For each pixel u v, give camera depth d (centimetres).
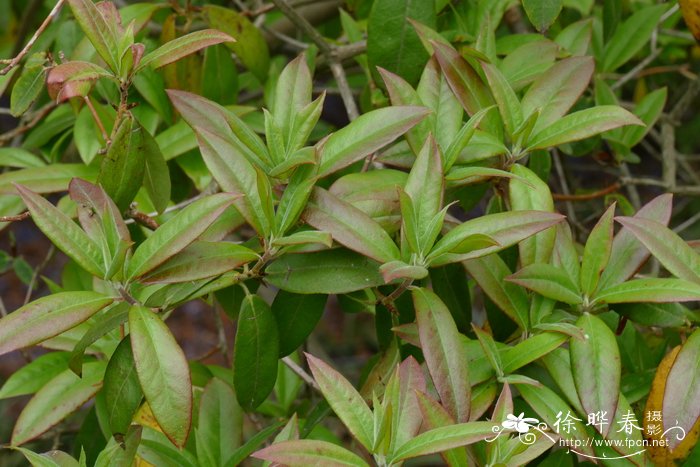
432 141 151
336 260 153
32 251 402
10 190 169
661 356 164
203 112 154
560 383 151
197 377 169
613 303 154
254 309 155
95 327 149
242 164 152
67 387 163
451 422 146
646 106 183
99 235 149
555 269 153
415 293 150
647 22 188
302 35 224
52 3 206
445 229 157
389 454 145
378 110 153
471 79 158
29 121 193
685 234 279
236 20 179
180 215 148
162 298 151
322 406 159
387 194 155
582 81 159
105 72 151
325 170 151
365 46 180
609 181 240
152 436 157
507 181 158
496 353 151
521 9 216
